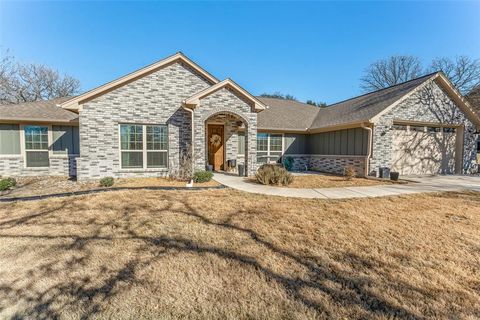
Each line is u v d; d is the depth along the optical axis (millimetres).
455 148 15711
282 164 17328
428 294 2971
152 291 3000
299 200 7742
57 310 2684
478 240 4594
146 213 6152
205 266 3604
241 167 13008
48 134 13211
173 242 4445
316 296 2918
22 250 4113
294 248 4219
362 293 2984
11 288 3088
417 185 10820
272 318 2553
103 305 2754
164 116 12133
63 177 12742
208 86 12836
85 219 5691
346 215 6137
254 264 3664
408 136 14359
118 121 11422
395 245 4355
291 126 17531
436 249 4199
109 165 11375
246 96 12305
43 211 6305
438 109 14359
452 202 7594
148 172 11977
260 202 7402
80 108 10781
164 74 12109
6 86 26609
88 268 3541
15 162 12781
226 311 2656
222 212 6309
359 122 12867
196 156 11719
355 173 13688
